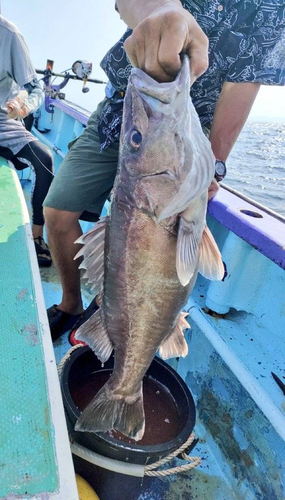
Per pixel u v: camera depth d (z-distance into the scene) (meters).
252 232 1.49
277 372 1.54
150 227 1.03
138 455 1.15
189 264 1.01
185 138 0.92
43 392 0.91
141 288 1.09
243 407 1.63
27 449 0.78
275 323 1.71
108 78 1.84
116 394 1.22
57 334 2.09
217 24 1.49
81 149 2.01
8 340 1.04
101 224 1.13
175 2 0.90
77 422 1.14
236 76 1.56
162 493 1.48
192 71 0.85
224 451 1.65
